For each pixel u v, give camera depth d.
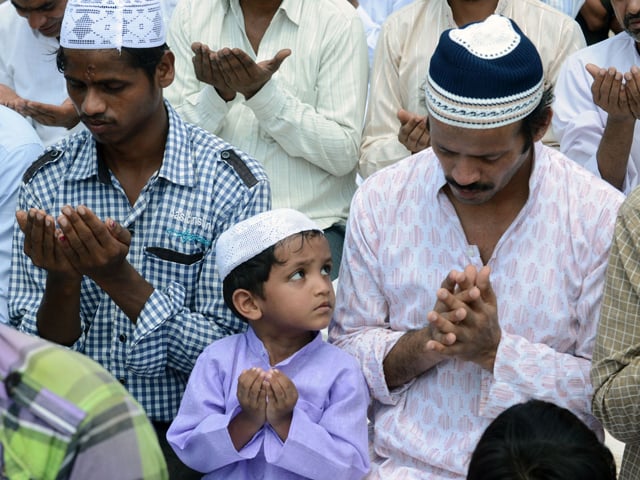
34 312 2.89
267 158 4.04
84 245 2.60
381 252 2.72
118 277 2.70
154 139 2.92
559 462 2.04
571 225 2.56
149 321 2.75
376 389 2.71
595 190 2.57
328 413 2.61
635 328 2.38
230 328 2.90
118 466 1.58
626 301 2.38
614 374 2.41
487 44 2.38
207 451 2.57
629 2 3.80
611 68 3.39
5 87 4.55
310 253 2.64
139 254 2.92
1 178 3.48
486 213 2.61
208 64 3.71
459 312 2.39
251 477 2.64
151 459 1.62
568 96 4.03
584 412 2.56
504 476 2.06
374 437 2.79
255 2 4.07
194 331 2.84
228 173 2.94
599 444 2.19
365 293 2.78
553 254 2.58
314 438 2.52
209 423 2.57
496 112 2.34
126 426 1.60
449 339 2.43
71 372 1.64
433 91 2.41
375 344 2.71
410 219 2.69
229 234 2.69
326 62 4.05
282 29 4.07
